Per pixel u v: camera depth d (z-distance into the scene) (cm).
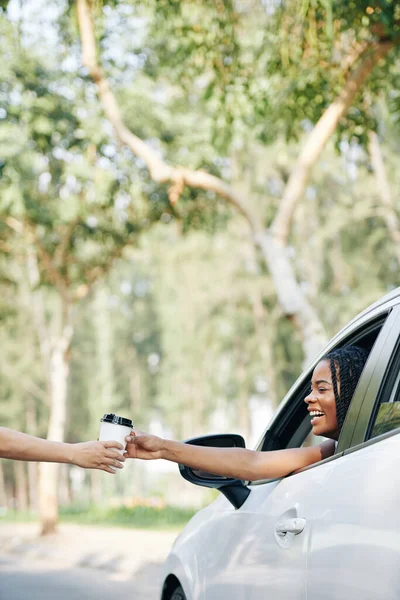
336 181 3312
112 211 1953
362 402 282
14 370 5403
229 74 1212
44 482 2089
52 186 1864
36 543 1919
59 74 1670
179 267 4353
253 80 1219
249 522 335
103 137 1680
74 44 1633
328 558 262
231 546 345
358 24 1076
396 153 2891
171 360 6138
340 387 317
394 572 230
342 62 1176
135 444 327
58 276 2109
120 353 7119
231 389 5688
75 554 1636
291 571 285
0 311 2517
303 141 2608
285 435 375
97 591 1209
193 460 328
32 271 2578
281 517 303
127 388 7200
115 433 318
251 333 4656
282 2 1149
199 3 1178
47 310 4975
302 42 1140
